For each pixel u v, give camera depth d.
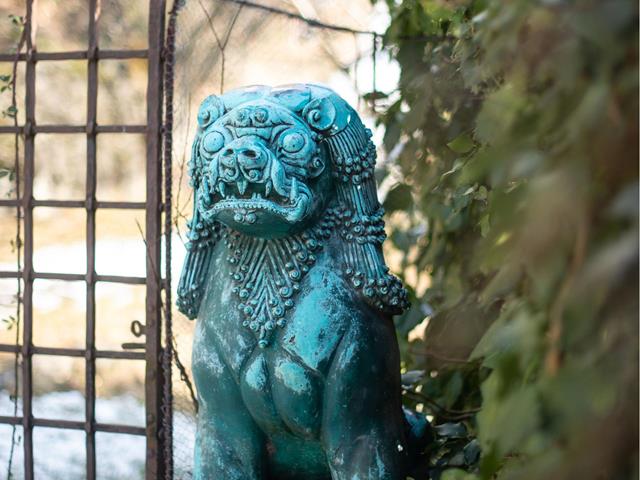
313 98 1.87
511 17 1.14
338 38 2.85
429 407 2.48
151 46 2.38
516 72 1.21
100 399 4.98
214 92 2.50
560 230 1.02
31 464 2.62
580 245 0.99
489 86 1.91
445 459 2.10
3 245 5.74
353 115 1.91
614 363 1.00
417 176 2.67
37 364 5.36
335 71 2.88
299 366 1.83
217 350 1.91
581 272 0.99
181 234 2.68
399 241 2.97
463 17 2.16
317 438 1.89
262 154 1.75
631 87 0.96
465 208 2.45
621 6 0.96
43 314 5.82
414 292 2.80
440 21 2.48
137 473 4.12
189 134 2.46
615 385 1.00
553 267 1.04
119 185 6.28
